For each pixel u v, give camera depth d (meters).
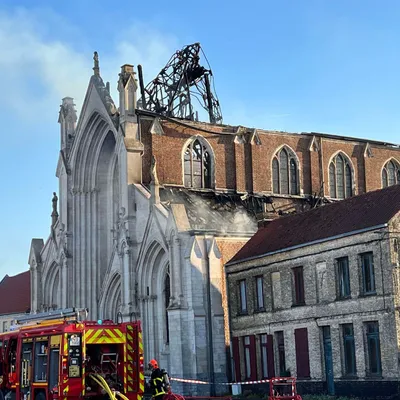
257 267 48.25
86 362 28.88
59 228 73.38
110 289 64.81
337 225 42.66
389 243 37.53
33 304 76.69
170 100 74.62
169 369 55.88
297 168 72.19
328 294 41.56
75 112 75.50
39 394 29.97
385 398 37.22
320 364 41.88
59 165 74.31
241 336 49.62
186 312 52.09
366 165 75.81
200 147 67.56
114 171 71.56
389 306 37.25
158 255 58.19
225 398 43.66
